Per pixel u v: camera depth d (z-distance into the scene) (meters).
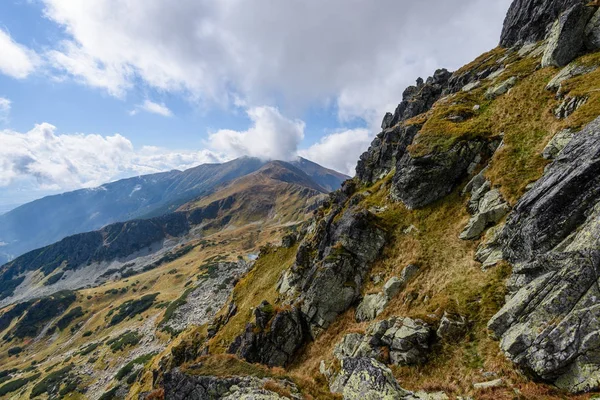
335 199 82.81
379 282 39.59
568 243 20.39
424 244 38.25
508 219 27.44
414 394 18.50
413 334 25.25
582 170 21.12
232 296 78.94
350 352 31.62
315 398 19.12
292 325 43.56
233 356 23.91
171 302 170.12
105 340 153.00
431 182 44.84
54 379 124.56
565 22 43.28
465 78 72.00
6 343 197.25
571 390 15.27
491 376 18.94
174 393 21.58
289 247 83.25
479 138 43.97
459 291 27.66
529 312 19.02
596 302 15.90
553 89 41.19
